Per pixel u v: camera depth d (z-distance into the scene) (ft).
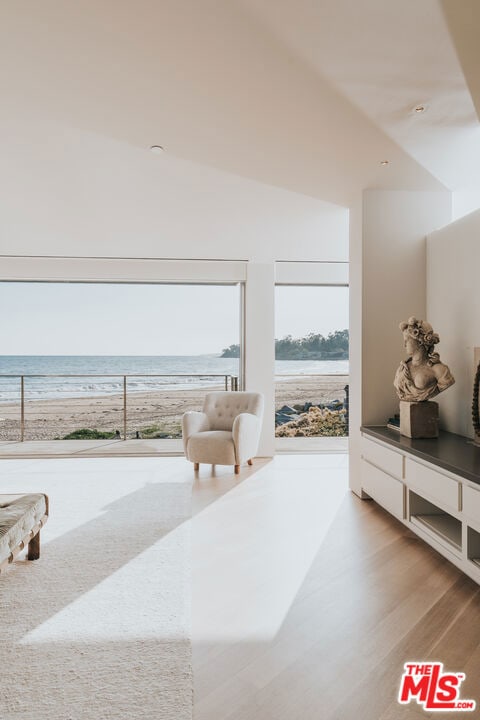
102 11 5.60
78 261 18.21
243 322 18.89
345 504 11.68
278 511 11.12
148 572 7.80
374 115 8.23
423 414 9.91
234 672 5.20
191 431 15.46
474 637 5.90
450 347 10.91
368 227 12.09
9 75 7.04
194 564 8.13
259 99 7.70
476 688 4.93
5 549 6.52
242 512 11.02
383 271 12.13
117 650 5.61
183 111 8.13
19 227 14.85
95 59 6.60
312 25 5.84
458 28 5.89
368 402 12.13
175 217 14.01
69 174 11.01
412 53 6.43
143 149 9.71
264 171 10.85
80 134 9.04
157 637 5.89
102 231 15.26
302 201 12.79
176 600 6.84
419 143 9.36
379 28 5.90
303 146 9.54
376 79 7.09
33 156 10.05
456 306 10.64
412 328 9.95
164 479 14.23
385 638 5.88
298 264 18.98
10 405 32.40
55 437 30.86
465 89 7.38
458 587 7.29
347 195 12.45
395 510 9.71
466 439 9.79
